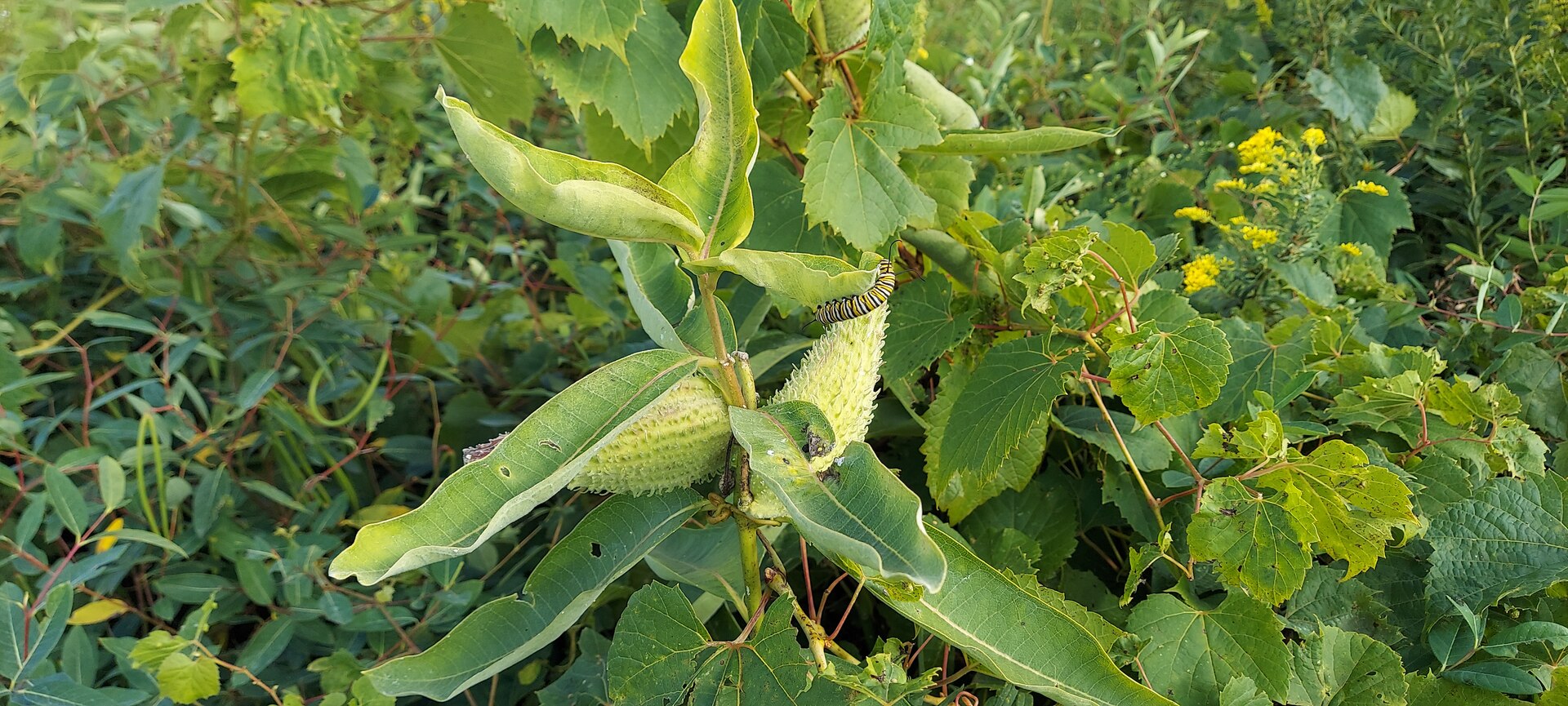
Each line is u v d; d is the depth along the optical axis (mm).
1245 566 473
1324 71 949
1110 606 570
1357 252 727
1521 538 493
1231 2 1124
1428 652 490
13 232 897
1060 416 600
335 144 981
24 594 600
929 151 601
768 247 629
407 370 960
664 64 640
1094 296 540
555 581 436
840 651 455
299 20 766
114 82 948
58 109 906
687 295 472
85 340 895
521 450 362
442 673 429
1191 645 481
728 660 435
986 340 605
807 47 642
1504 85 873
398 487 849
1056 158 973
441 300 964
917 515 325
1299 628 498
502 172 297
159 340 833
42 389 846
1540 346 621
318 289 906
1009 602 419
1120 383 500
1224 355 481
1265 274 678
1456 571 495
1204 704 470
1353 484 458
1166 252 535
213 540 727
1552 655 460
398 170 1020
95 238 950
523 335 1020
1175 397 490
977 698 500
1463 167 866
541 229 1170
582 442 365
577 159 334
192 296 915
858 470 352
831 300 355
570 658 681
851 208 570
